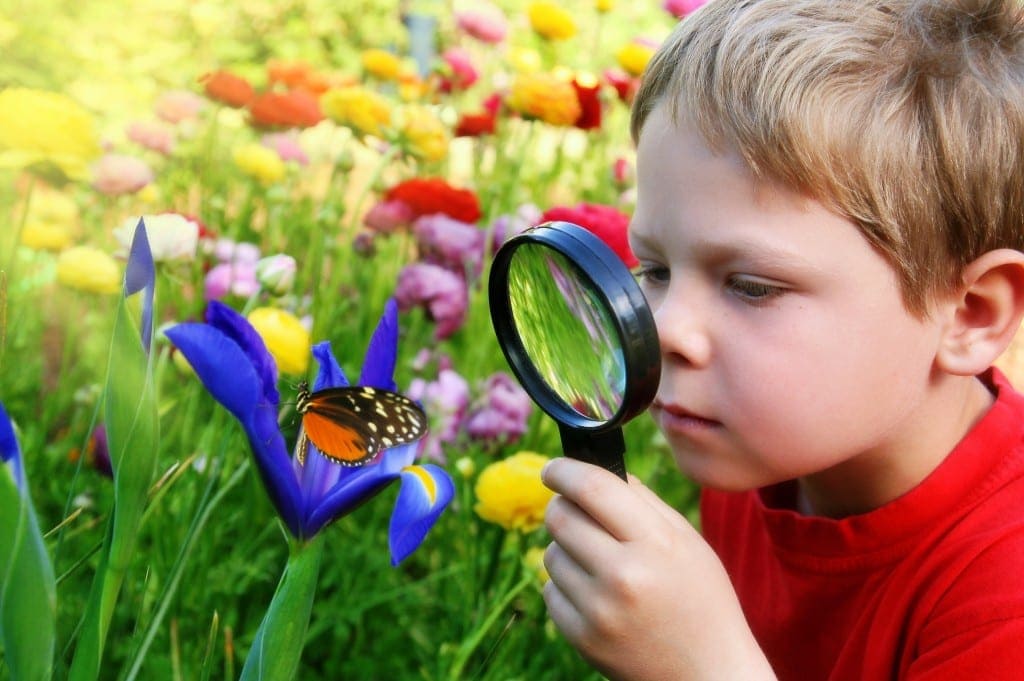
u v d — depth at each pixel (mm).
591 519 699
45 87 1694
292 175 1604
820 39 702
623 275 609
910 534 781
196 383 955
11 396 1252
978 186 711
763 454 710
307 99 1542
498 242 1466
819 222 683
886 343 706
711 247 692
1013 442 791
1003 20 742
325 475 636
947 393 769
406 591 1048
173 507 975
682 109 706
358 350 1341
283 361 922
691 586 690
